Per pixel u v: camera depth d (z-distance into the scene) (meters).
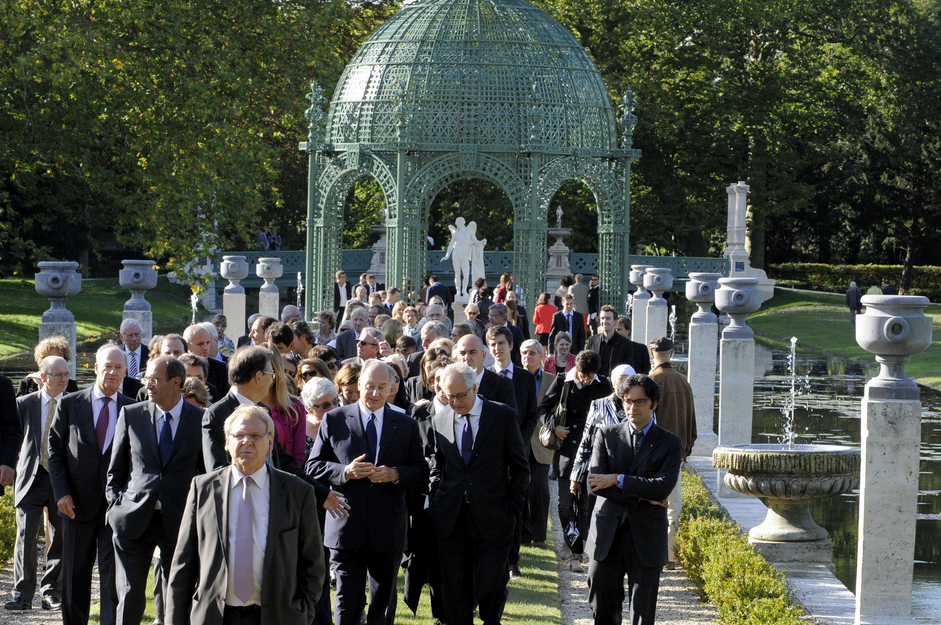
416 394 21.11
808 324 88.44
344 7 73.06
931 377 59.28
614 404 18.72
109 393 17.12
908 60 104.00
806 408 47.81
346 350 29.80
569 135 53.38
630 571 16.97
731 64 97.56
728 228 88.25
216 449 15.20
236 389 15.62
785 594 19.52
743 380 31.62
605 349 31.81
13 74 57.81
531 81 52.69
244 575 12.31
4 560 21.91
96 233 97.44
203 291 58.72
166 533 15.65
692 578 21.59
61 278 26.77
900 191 120.25
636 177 96.12
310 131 54.91
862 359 68.06
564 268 81.69
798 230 129.00
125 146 64.50
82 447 16.91
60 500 16.73
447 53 52.75
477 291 48.16
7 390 18.70
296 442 16.45
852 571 24.03
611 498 17.00
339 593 16.38
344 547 16.23
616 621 17.36
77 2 57.22
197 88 57.72
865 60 104.88
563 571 22.50
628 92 55.84
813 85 99.38
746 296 31.70
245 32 64.88
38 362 19.12
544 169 52.88
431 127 52.44
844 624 19.08
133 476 15.81
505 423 17.08
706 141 96.56
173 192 56.97
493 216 93.88
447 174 52.66
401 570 22.61
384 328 27.52
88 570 17.11
